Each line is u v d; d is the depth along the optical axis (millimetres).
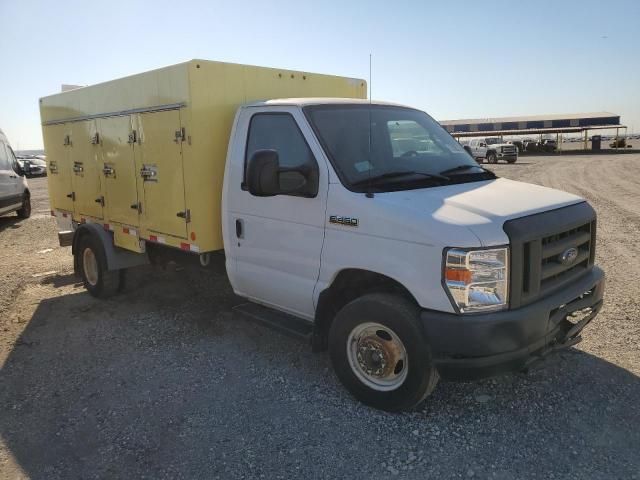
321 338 4410
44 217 15062
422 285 3547
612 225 11148
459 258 3379
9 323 6199
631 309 5910
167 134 5266
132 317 6301
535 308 3549
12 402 4355
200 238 5105
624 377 4398
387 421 3879
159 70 5246
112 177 6414
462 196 3893
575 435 3635
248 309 5035
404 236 3619
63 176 7723
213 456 3539
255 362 4938
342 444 3625
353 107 4695
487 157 37375
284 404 4168
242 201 4820
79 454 3625
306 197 4223
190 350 5262
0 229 13141
